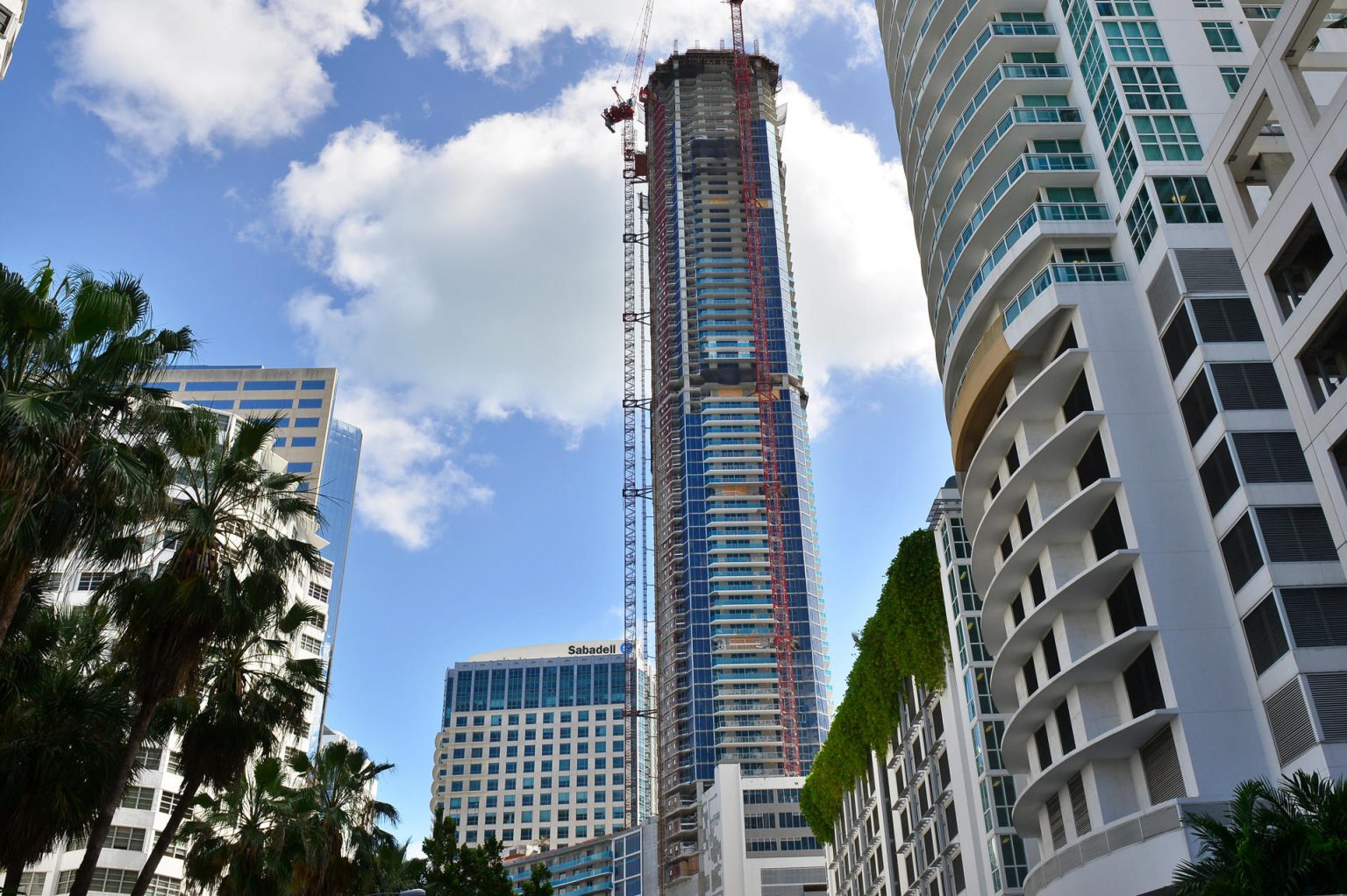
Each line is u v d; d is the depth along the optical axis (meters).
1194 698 44.53
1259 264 39.19
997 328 59.84
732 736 189.00
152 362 29.34
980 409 62.72
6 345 26.38
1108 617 51.28
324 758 44.50
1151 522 48.69
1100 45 60.16
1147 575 47.38
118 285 29.61
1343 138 34.69
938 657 72.50
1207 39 59.25
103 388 28.12
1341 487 34.72
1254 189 51.16
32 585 30.14
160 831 74.94
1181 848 40.47
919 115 75.69
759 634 198.00
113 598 32.12
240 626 33.50
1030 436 57.19
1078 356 53.56
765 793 158.50
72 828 30.31
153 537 33.09
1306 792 26.69
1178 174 53.91
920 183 76.69
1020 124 62.88
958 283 68.44
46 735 29.84
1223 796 42.44
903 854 83.06
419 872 52.78
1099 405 51.97
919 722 79.12
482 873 53.69
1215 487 47.44
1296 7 37.44
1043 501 55.84
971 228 66.31
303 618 40.16
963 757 68.94
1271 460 45.78
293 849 38.53
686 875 171.00
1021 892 60.94
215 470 34.00
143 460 28.98
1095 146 60.84
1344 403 34.53
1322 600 42.56
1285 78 37.97
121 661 31.89
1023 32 67.25
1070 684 51.75
